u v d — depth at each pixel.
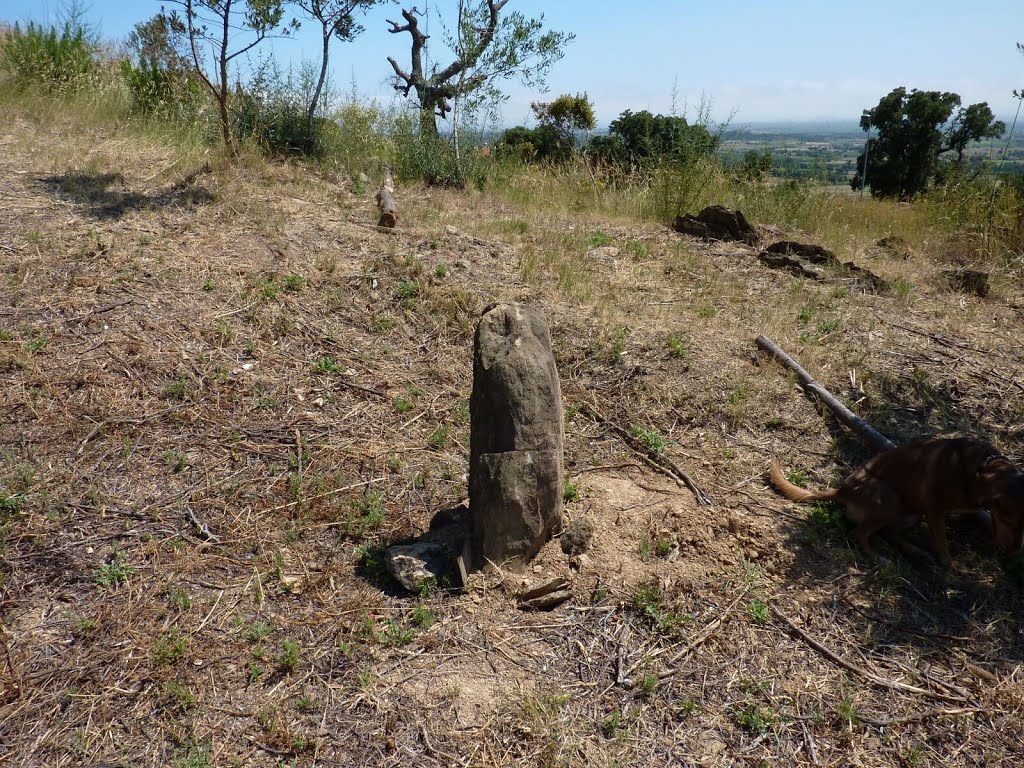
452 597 3.93
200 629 3.63
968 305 7.81
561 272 7.56
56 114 10.81
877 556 4.41
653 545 4.34
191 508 4.39
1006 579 4.28
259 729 3.18
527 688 3.46
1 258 6.24
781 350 6.28
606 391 5.85
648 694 3.46
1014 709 3.47
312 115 10.77
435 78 13.74
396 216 8.26
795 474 5.13
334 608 3.83
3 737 3.07
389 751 3.12
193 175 8.71
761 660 3.69
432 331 6.39
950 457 4.16
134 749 3.06
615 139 14.99
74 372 5.21
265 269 6.77
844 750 3.26
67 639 3.53
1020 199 10.00
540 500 4.05
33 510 4.21
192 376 5.39
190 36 8.92
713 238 9.73
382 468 4.90
